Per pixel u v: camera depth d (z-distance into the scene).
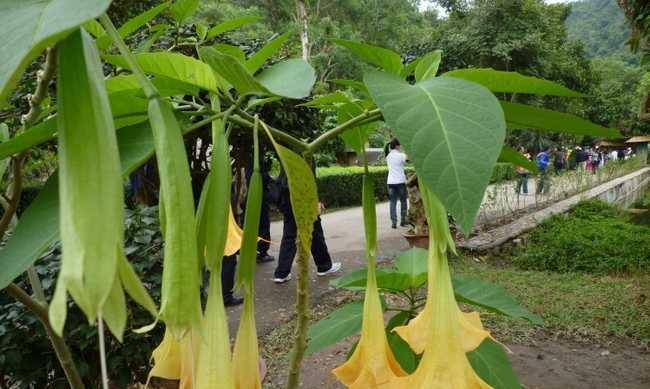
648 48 6.20
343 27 22.78
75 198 0.46
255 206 0.80
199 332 0.55
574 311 4.98
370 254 1.01
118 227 0.48
